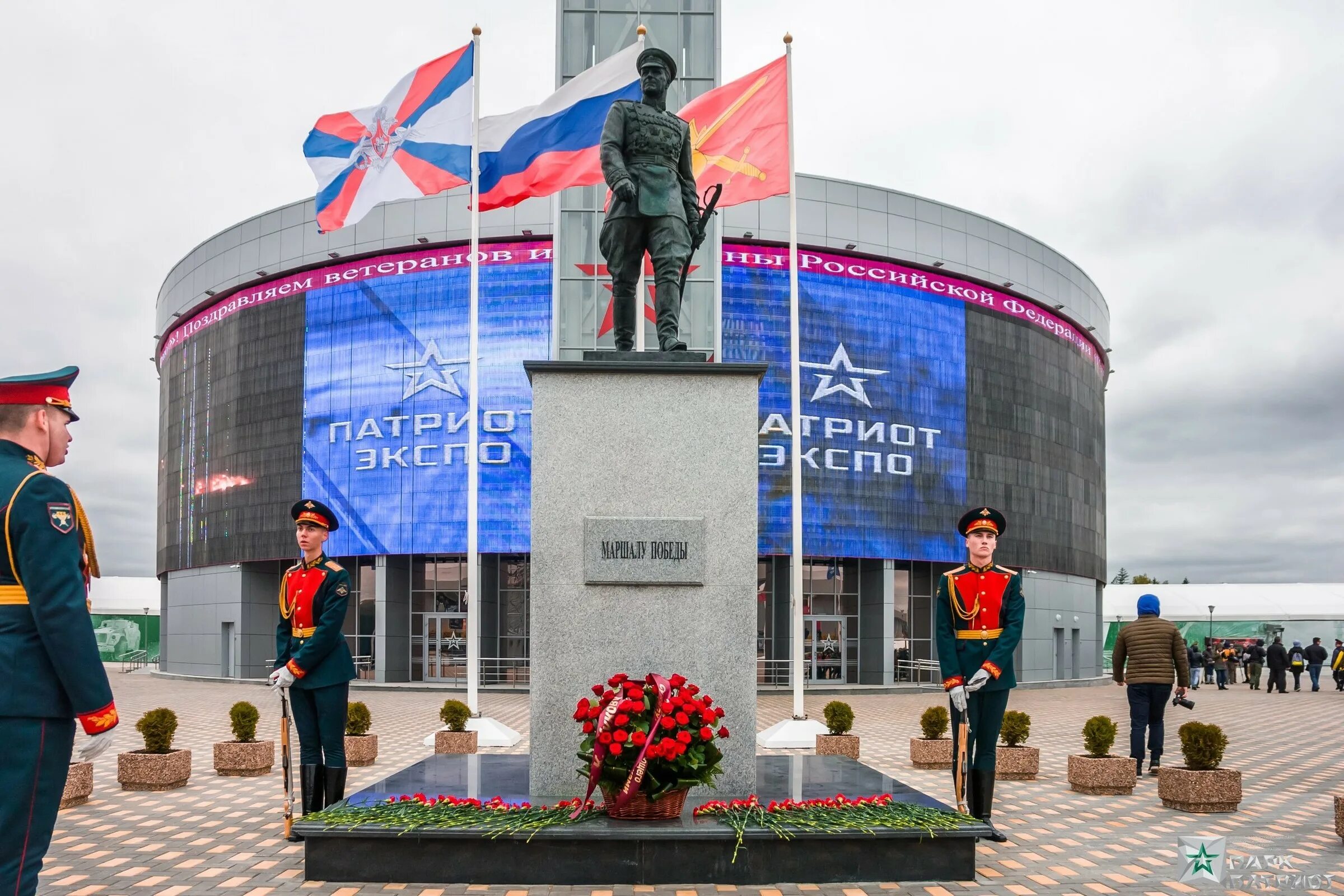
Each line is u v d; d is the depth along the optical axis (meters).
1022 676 32.75
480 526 28.42
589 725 5.71
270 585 33.44
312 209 31.34
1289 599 51.75
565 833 5.36
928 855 5.59
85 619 3.83
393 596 30.28
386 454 29.72
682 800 5.66
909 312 30.78
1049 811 8.04
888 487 29.88
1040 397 34.03
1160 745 10.17
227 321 33.72
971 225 32.09
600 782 5.62
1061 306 34.88
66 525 3.85
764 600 30.62
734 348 28.86
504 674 30.34
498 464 28.59
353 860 5.48
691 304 21.91
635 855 5.41
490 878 5.40
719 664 6.24
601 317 22.03
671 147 7.19
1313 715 20.22
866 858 5.53
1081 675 36.88
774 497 28.73
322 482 30.56
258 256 32.34
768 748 14.06
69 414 4.23
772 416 28.91
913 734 15.64
